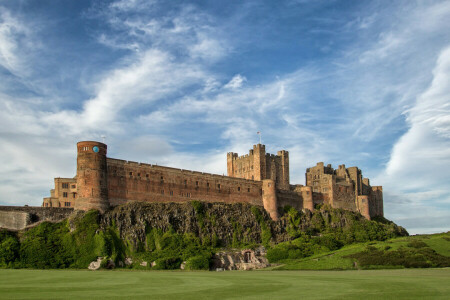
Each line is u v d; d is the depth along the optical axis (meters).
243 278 103.06
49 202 168.75
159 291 76.12
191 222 164.12
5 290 74.50
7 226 140.88
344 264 138.50
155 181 171.12
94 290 76.12
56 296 68.25
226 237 169.38
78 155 154.88
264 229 181.00
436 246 152.12
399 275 108.56
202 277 105.56
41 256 132.75
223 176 191.75
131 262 141.75
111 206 156.25
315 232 193.50
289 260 158.25
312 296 71.62
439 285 85.75
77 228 142.38
